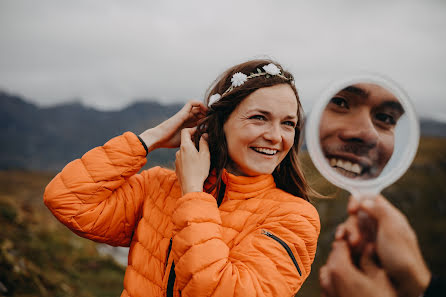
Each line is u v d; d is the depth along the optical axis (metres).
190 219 1.23
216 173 1.51
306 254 1.27
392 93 1.10
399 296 1.04
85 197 1.50
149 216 1.53
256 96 1.36
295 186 1.60
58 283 5.10
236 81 1.43
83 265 7.07
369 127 1.12
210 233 1.20
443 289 1.50
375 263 1.05
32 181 34.56
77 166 1.55
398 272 1.03
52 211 1.52
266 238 1.23
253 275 1.15
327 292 1.09
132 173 1.60
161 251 1.44
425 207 20.58
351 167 1.13
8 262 4.26
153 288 1.40
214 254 1.16
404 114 1.10
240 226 1.35
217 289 1.12
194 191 1.34
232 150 1.43
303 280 1.30
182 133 1.53
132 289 1.41
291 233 1.25
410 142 1.09
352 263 1.07
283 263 1.19
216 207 1.30
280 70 1.44
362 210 1.08
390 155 1.10
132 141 1.60
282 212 1.32
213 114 1.51
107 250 9.91
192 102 1.75
